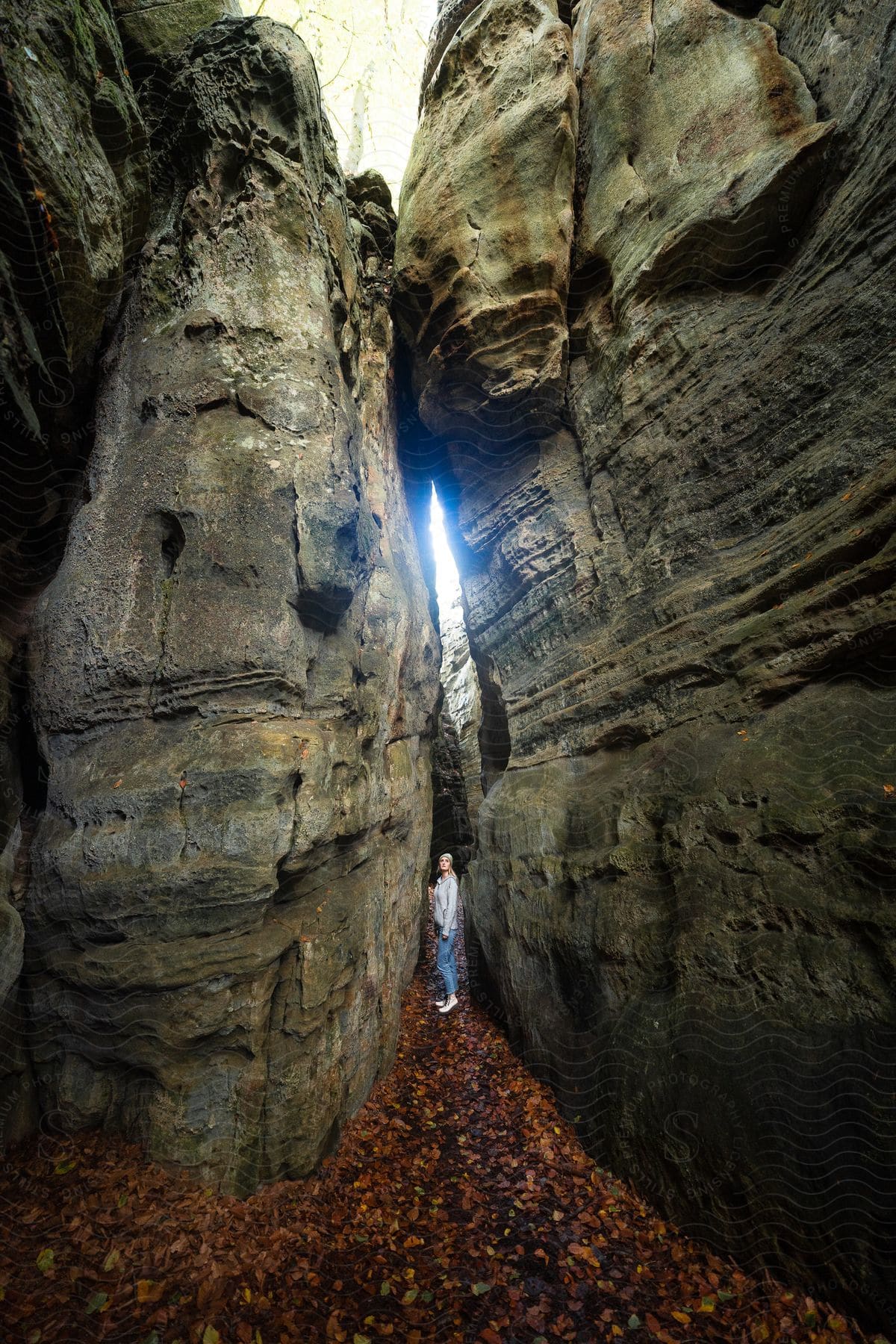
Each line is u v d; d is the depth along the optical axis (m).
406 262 8.20
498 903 7.21
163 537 4.98
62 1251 3.23
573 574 7.00
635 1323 3.20
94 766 4.56
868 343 4.31
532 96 7.31
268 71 5.72
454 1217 4.11
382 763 6.98
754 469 5.05
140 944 4.04
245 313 5.45
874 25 4.64
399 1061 6.57
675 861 4.52
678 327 5.87
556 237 7.13
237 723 4.54
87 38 4.49
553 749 7.02
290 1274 3.40
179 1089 3.91
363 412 7.96
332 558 5.21
